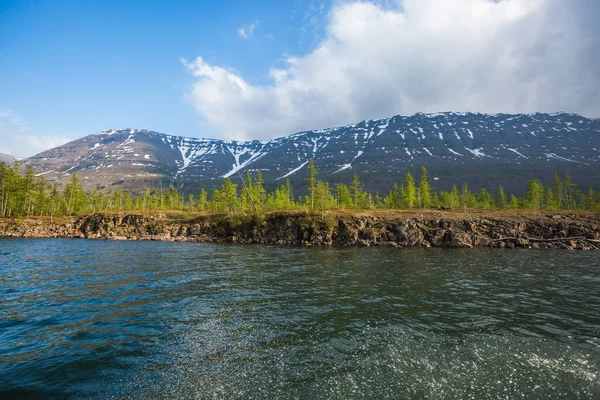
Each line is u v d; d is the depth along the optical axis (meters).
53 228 92.62
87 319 16.75
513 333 14.68
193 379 10.52
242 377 10.61
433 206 108.12
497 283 26.38
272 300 20.70
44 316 17.25
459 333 14.69
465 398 9.37
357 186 104.38
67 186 119.88
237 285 25.23
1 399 9.29
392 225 67.62
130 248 56.50
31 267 33.75
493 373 10.80
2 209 103.88
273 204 102.38
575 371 11.00
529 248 57.88
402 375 10.67
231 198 96.88
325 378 10.48
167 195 124.62
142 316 17.28
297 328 15.40
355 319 16.80
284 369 11.14
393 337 14.16
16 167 112.06
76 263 36.91
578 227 61.44
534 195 94.62
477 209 90.50
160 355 12.38
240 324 15.97
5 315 17.41
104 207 136.25
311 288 24.27
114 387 10.08
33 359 12.03
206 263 37.75
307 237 71.06
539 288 24.53
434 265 36.62
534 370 11.05
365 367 11.26
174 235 84.38
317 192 88.69
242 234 77.56
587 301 20.72
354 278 28.42
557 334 14.57
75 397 9.54
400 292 23.05
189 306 19.23
